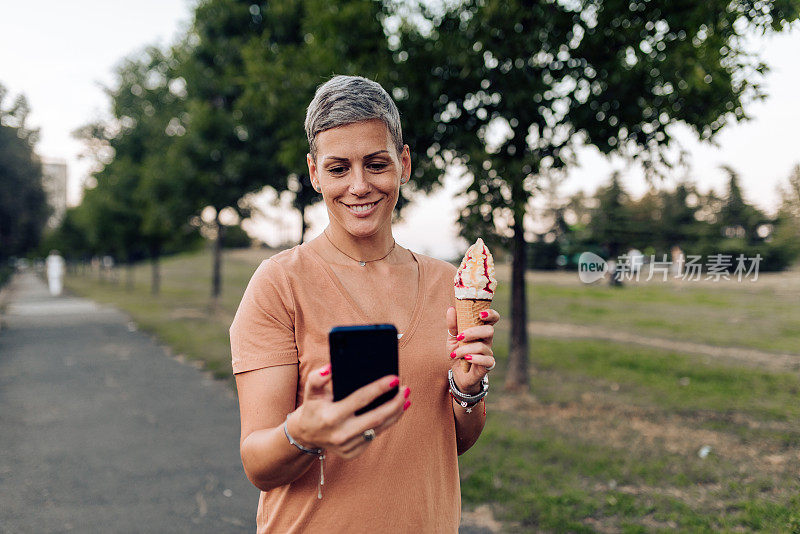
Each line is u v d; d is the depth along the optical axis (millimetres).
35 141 22656
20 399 7059
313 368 1208
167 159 13484
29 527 3641
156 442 5348
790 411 5668
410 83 5609
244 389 1192
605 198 23516
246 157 10625
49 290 37375
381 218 1306
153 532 3586
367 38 5977
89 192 28016
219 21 11367
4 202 22016
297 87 6539
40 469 4648
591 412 5824
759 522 3320
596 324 12773
